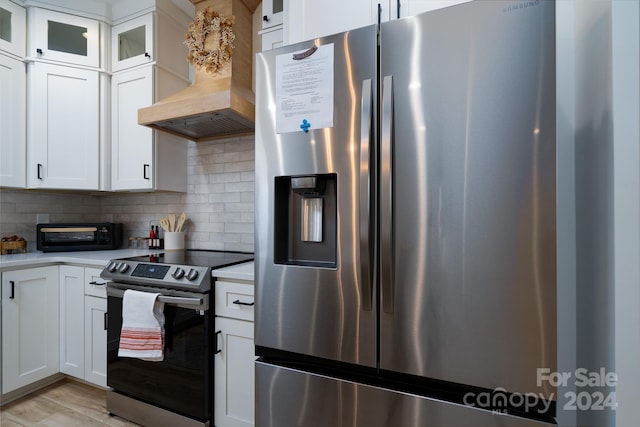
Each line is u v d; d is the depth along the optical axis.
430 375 0.91
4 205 2.27
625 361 0.76
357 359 1.00
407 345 0.94
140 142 2.22
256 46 2.12
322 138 1.06
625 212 0.77
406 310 0.94
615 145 0.78
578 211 1.02
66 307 2.02
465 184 0.88
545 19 0.81
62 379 2.14
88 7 2.21
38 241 2.22
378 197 0.98
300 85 1.09
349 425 1.01
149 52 2.17
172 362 1.56
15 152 2.06
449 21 0.90
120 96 2.28
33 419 1.71
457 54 0.89
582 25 0.99
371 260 0.98
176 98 1.87
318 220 1.14
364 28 1.00
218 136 2.25
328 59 1.05
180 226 2.36
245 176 2.25
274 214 1.14
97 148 2.26
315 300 1.07
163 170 2.25
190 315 1.52
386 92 0.95
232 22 1.91
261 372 1.16
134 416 1.67
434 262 0.91
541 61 0.81
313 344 1.07
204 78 1.97
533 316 0.81
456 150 0.89
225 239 2.30
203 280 1.49
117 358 1.71
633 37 0.76
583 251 0.99
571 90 1.05
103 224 2.43
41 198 2.47
